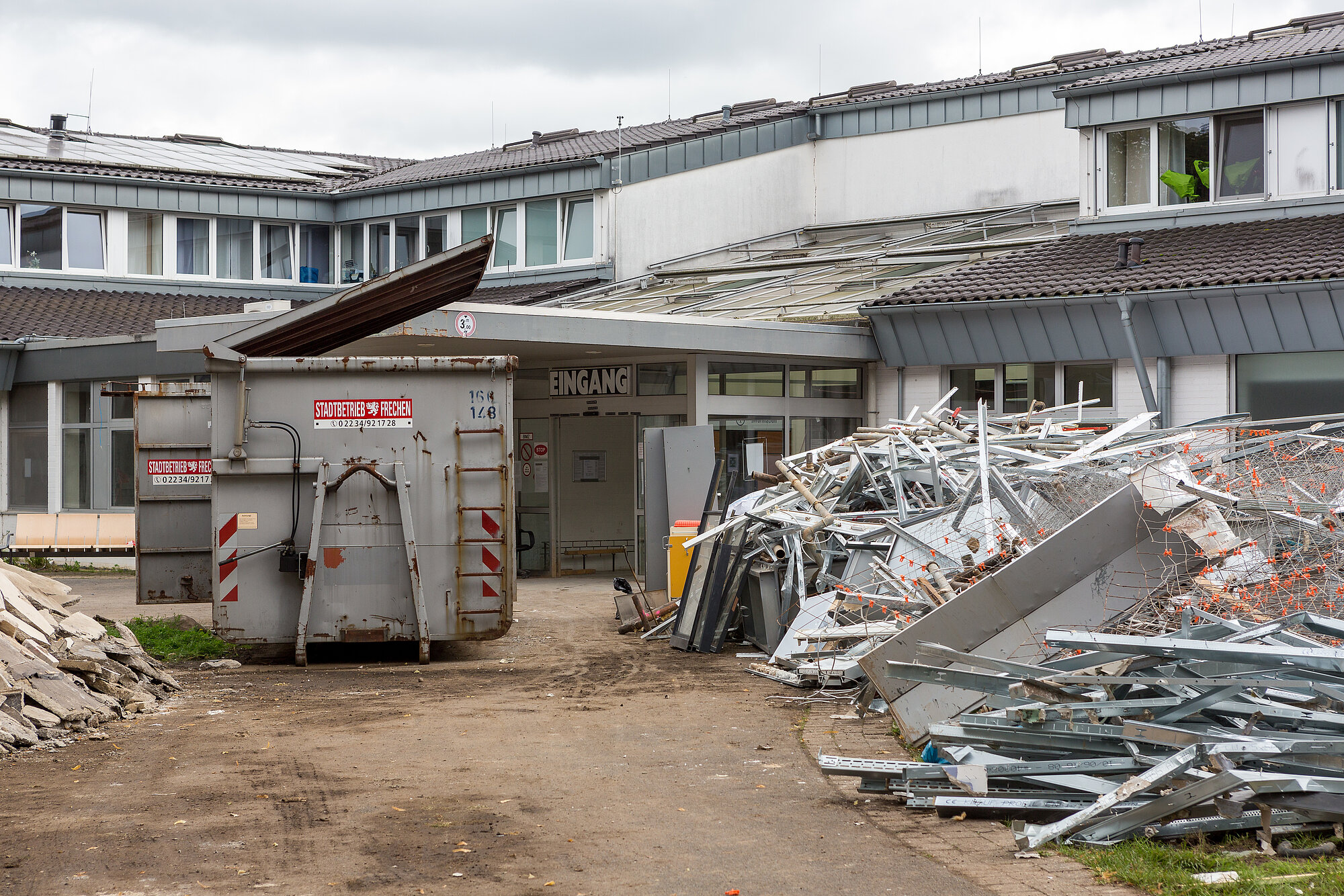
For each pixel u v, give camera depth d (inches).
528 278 1039.6
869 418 791.1
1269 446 398.9
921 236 963.3
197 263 1096.2
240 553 452.1
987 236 921.5
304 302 1133.7
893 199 1058.7
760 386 748.0
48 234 1040.8
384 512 453.7
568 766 296.7
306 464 450.0
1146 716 249.8
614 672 439.5
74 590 740.0
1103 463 436.1
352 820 249.1
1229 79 762.8
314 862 221.0
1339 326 618.8
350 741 326.0
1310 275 610.2
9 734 311.7
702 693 398.0
